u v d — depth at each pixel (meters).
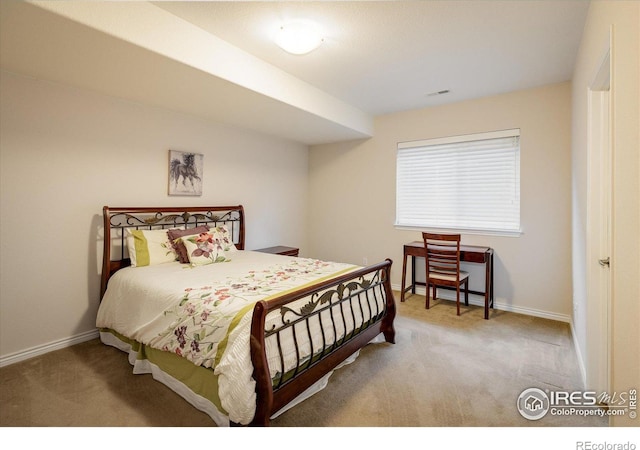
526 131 3.43
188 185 3.52
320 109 3.46
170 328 1.98
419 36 2.33
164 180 3.32
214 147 3.79
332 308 2.13
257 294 2.01
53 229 2.58
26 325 2.45
